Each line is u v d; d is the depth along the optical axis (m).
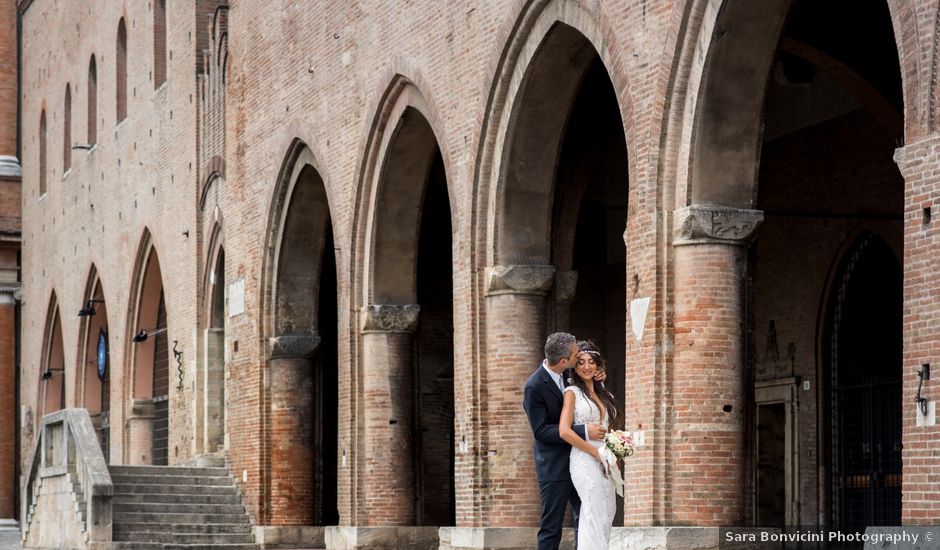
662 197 19.56
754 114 19.30
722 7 18.52
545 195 23.83
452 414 33.50
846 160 26.97
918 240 15.23
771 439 28.91
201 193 37.12
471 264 24.16
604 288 31.92
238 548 31.69
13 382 56.06
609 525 14.41
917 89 15.32
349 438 28.75
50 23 53.78
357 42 28.61
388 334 28.41
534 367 23.84
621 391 31.30
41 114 54.91
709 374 19.23
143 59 42.78
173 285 39.38
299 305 32.72
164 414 42.78
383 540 28.28
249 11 34.44
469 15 24.25
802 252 28.00
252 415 33.12
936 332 14.98
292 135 31.56
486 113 23.61
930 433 15.05
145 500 32.66
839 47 24.12
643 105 19.86
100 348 46.81
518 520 23.77
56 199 52.47
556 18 21.86
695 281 19.31
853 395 26.97
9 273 56.81
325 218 32.34
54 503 32.81
